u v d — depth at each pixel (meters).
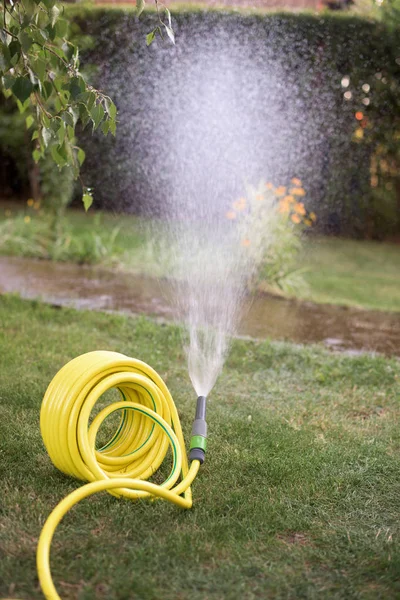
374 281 8.49
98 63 8.87
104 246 8.72
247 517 2.79
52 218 8.71
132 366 3.01
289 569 2.46
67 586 2.29
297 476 3.20
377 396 4.49
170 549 2.51
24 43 2.88
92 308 6.43
